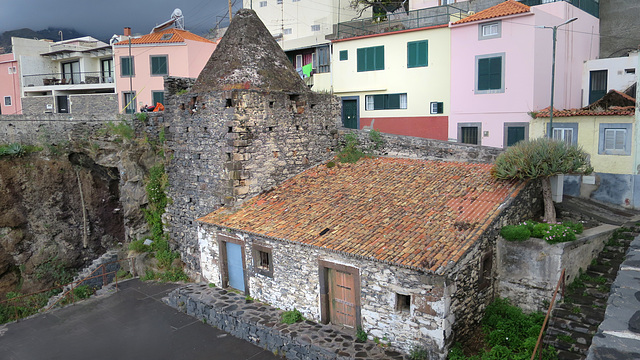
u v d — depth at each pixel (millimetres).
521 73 20016
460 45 21969
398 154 18656
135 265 20906
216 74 18141
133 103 33875
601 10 25078
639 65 16141
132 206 22672
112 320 16328
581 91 23422
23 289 23031
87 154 24719
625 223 14828
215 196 17641
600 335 5578
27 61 40125
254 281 15727
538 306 12484
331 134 19953
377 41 25344
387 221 13398
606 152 17125
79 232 24891
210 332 15016
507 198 13234
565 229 12258
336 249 12539
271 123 17594
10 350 14602
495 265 13188
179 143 19219
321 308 13578
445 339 11109
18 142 26141
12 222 23422
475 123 21828
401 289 11672
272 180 17797
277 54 19219
